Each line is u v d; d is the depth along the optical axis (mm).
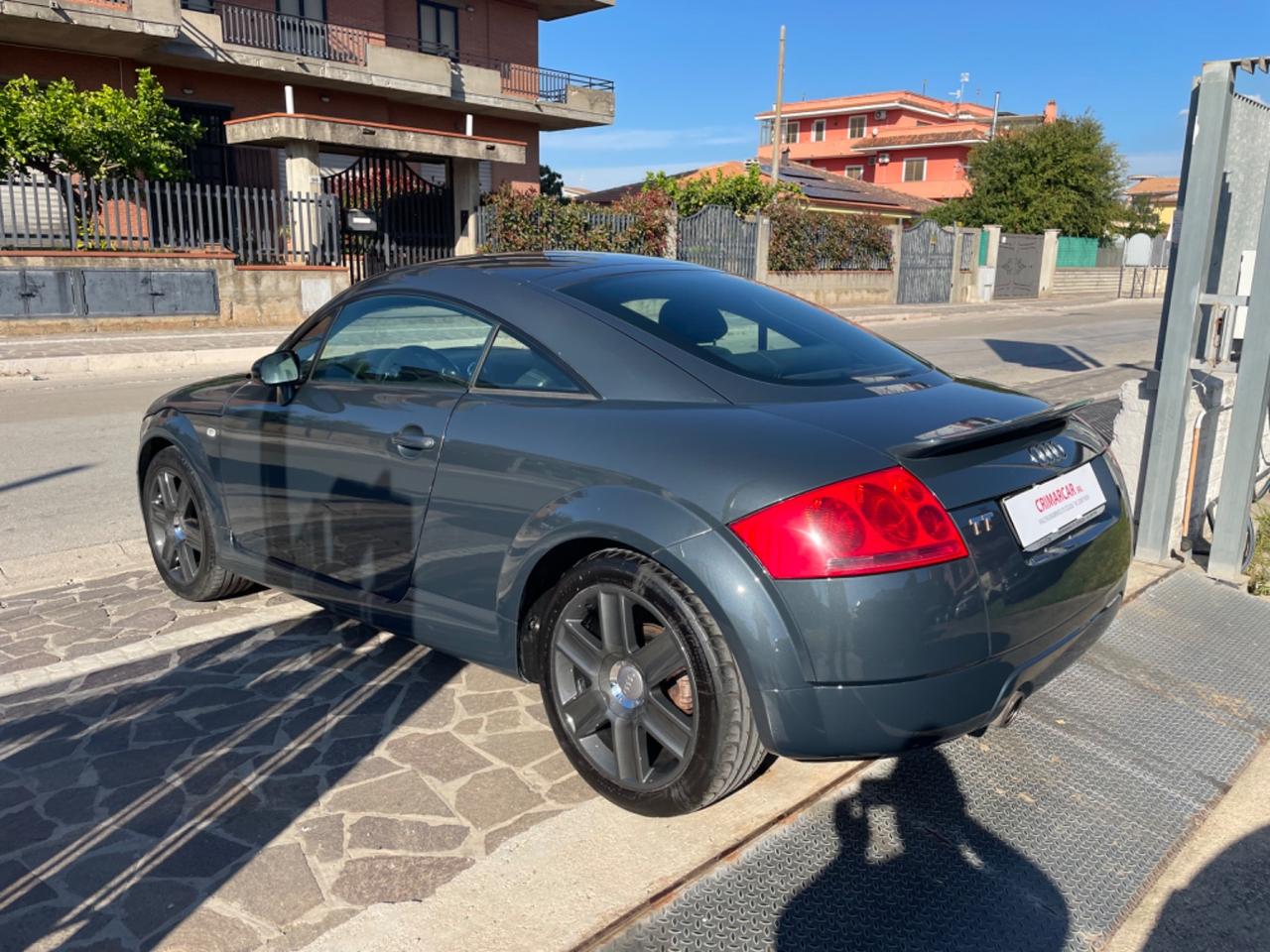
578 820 2570
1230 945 2258
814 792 2727
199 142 22984
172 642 3703
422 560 3012
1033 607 2424
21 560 4750
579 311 2881
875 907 2299
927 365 3221
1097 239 40594
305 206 17406
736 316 3082
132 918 2189
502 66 29859
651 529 2369
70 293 14609
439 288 3207
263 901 2250
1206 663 3715
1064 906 2357
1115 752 3074
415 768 2832
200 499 3912
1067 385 10820
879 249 27828
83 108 15477
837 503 2203
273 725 3064
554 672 2693
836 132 67312
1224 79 4137
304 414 3408
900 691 2219
